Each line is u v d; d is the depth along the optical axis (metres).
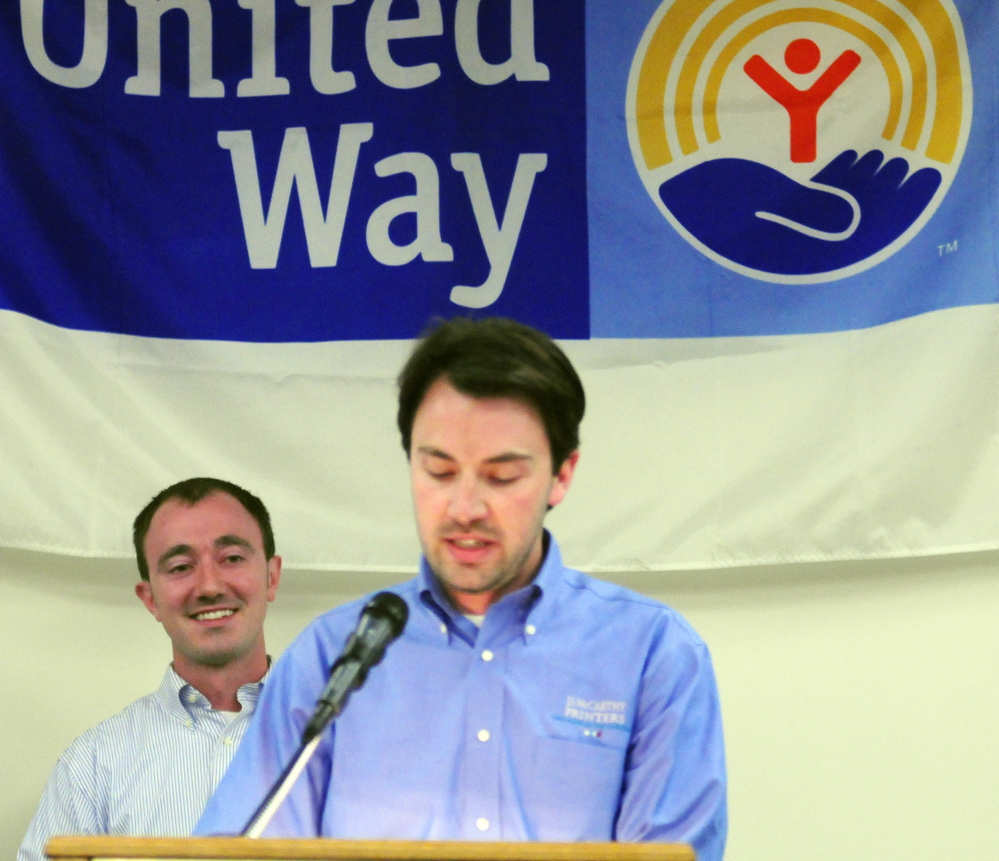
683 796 2.61
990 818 5.21
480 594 2.69
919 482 5.08
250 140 5.37
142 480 5.18
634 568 5.16
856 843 5.23
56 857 2.07
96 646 5.41
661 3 5.37
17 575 5.43
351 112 5.39
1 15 5.28
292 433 5.26
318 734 2.38
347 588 5.47
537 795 2.66
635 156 5.33
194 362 5.27
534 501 2.53
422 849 2.04
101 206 5.29
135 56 5.37
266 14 5.42
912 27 5.24
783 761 5.29
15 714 5.36
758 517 5.14
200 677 4.76
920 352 5.12
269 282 5.32
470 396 2.50
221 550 4.74
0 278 5.15
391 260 5.33
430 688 2.80
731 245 5.27
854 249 5.21
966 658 5.30
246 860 2.04
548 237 5.32
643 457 5.21
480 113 5.37
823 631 5.35
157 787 4.59
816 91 5.28
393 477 5.25
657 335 5.26
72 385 5.18
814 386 5.17
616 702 2.74
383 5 5.43
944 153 5.18
